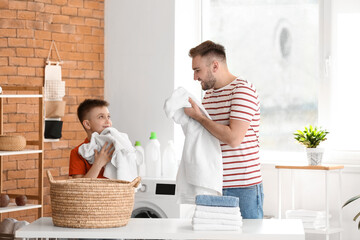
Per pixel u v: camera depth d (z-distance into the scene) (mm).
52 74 5473
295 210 4914
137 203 4766
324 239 5188
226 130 3268
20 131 5320
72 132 5664
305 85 5504
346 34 5273
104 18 5797
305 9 5504
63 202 2854
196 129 3439
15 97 5031
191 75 5707
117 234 2781
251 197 3373
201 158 3379
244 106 3275
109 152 3701
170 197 4691
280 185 5012
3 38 5242
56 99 5461
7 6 5262
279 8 5602
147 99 5574
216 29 5801
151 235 2785
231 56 5758
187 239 2799
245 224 3041
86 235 2773
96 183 2920
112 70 5754
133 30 5648
